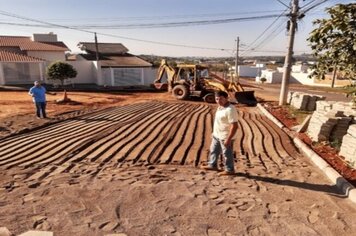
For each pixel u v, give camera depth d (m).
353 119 8.72
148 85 32.62
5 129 9.95
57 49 32.31
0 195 4.79
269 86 44.09
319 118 9.23
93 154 7.19
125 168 6.27
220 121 5.84
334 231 4.08
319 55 5.16
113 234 3.80
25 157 6.89
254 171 6.34
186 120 12.42
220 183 5.59
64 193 4.91
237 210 4.55
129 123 11.34
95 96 22.50
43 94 12.24
